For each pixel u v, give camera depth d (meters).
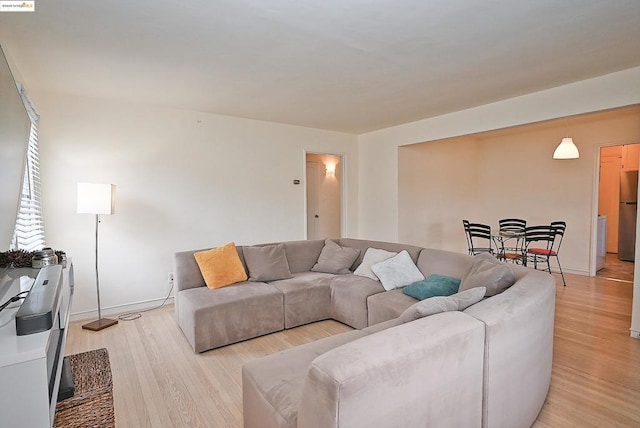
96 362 2.59
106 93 3.45
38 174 3.21
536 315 1.74
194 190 4.25
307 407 1.09
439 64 2.80
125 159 3.77
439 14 2.01
